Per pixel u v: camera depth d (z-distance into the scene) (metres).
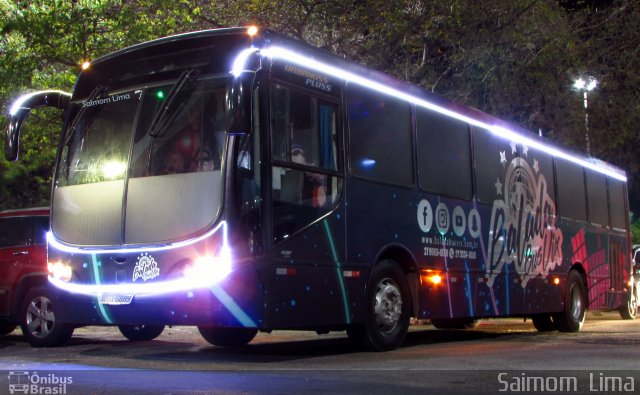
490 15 19.72
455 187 11.33
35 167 20.84
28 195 21.38
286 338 12.80
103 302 8.21
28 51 15.97
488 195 12.20
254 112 7.97
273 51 8.24
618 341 11.92
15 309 11.03
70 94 9.60
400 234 9.93
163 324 7.92
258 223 7.80
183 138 8.12
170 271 7.83
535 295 13.42
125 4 16.59
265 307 7.77
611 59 23.55
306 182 8.46
